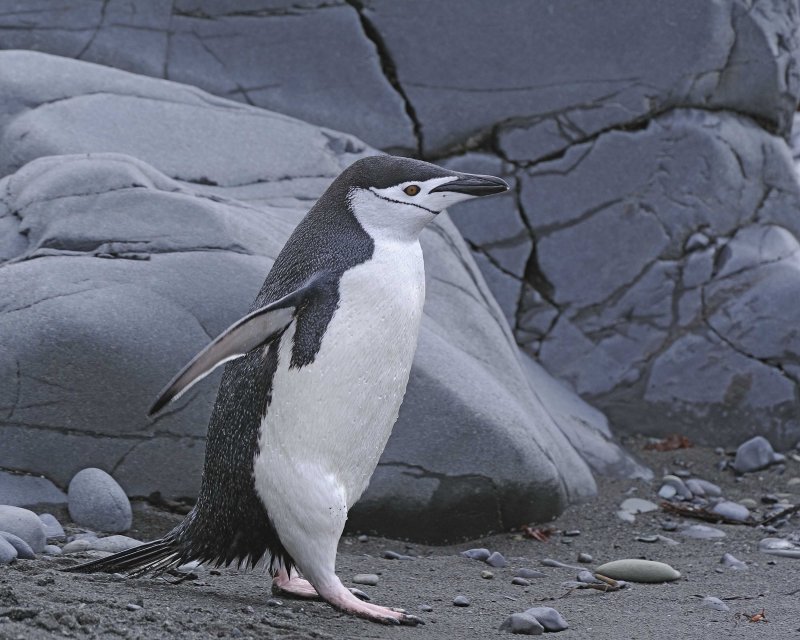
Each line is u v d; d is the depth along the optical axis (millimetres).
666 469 20812
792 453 21547
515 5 22234
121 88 20531
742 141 22750
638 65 22312
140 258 16125
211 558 11781
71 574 11414
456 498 16375
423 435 16375
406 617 11156
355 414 11250
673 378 22281
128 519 14891
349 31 22516
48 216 16797
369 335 11180
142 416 15430
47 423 15289
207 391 15656
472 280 20516
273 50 22609
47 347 15141
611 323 22625
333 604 11266
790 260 22469
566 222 22688
